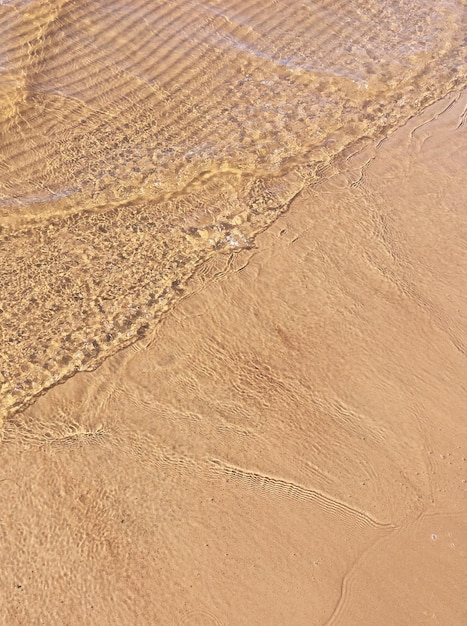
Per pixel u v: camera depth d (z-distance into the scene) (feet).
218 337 13.37
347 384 12.73
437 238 15.30
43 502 11.05
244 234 15.20
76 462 11.53
